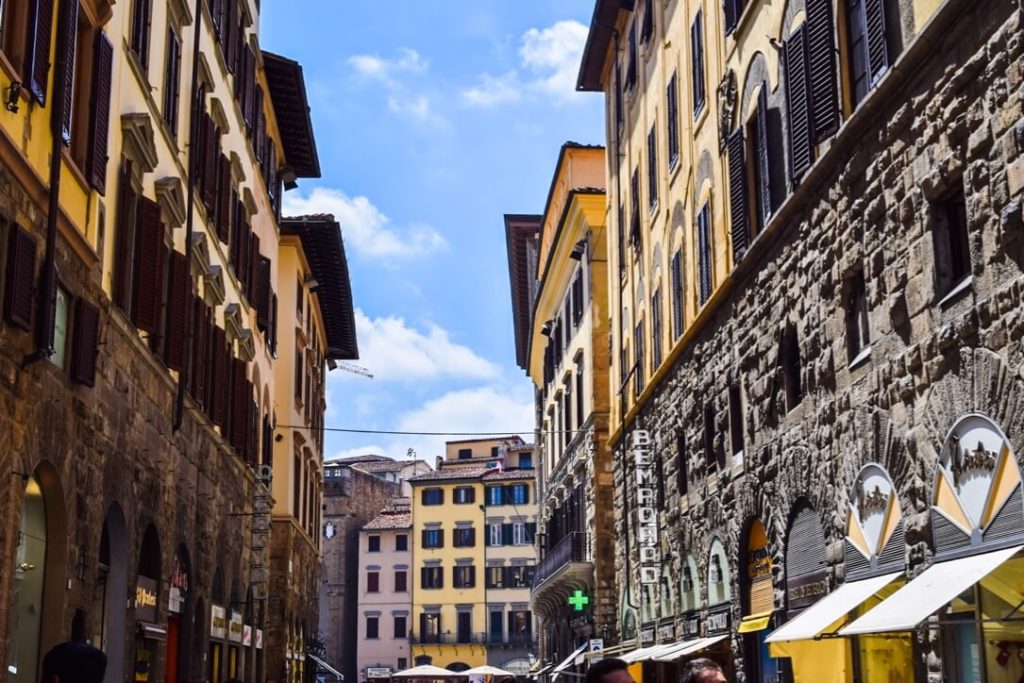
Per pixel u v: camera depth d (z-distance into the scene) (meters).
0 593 12.91
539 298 53.00
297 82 36.66
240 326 29.59
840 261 16.41
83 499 16.31
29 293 13.61
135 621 19.38
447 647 97.94
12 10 13.30
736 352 21.97
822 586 17.47
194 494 24.45
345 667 100.75
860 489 15.78
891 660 15.27
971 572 11.56
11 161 12.93
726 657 23.88
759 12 20.75
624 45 35.94
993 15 11.94
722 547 23.28
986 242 12.15
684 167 27.11
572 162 45.09
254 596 32.53
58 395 15.06
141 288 19.56
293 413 43.66
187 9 23.03
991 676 12.35
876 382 15.11
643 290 32.44
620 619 36.06
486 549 98.94
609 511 38.75
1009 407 11.71
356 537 104.25
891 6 14.62
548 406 53.25
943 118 13.10
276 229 39.53
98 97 16.66
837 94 16.52
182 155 23.28
